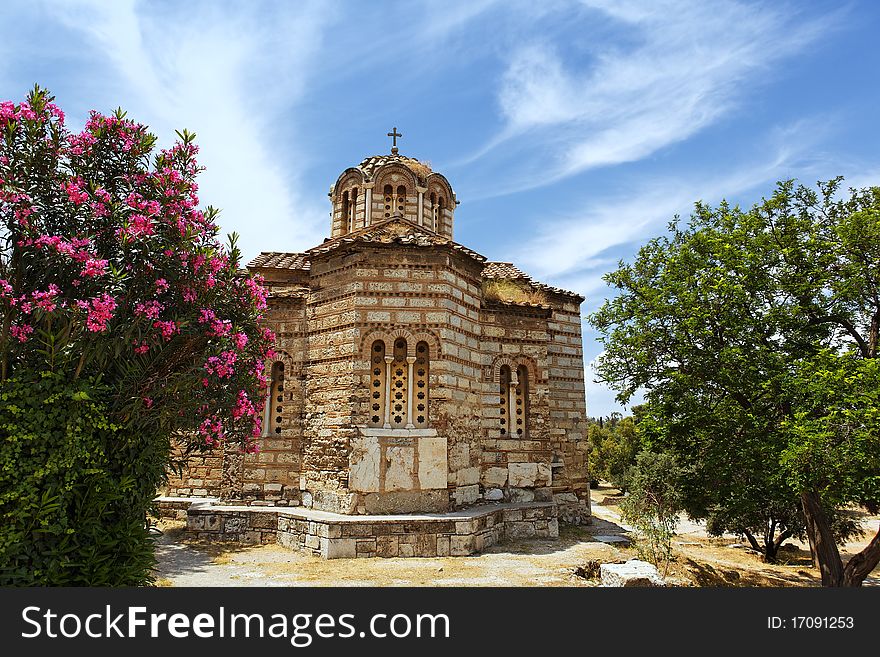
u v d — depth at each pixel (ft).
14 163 23.76
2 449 22.08
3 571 22.00
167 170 27.81
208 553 52.95
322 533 51.44
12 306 22.61
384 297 58.70
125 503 25.99
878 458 43.62
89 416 23.77
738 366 55.26
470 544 53.31
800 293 56.85
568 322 84.64
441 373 58.49
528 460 67.31
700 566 65.00
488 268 83.35
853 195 61.00
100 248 25.62
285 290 69.82
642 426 64.23
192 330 26.76
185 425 27.32
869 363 45.27
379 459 55.52
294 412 64.64
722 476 57.47
